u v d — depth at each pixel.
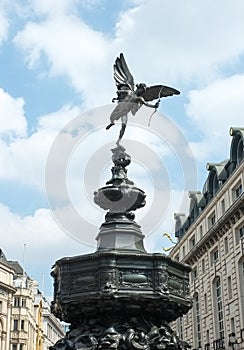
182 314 7.34
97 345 6.56
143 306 6.73
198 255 56.59
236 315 46.56
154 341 6.73
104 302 6.61
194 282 58.38
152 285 6.74
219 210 51.25
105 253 6.73
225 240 50.41
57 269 7.26
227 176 51.88
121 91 7.60
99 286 6.66
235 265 47.19
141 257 6.79
